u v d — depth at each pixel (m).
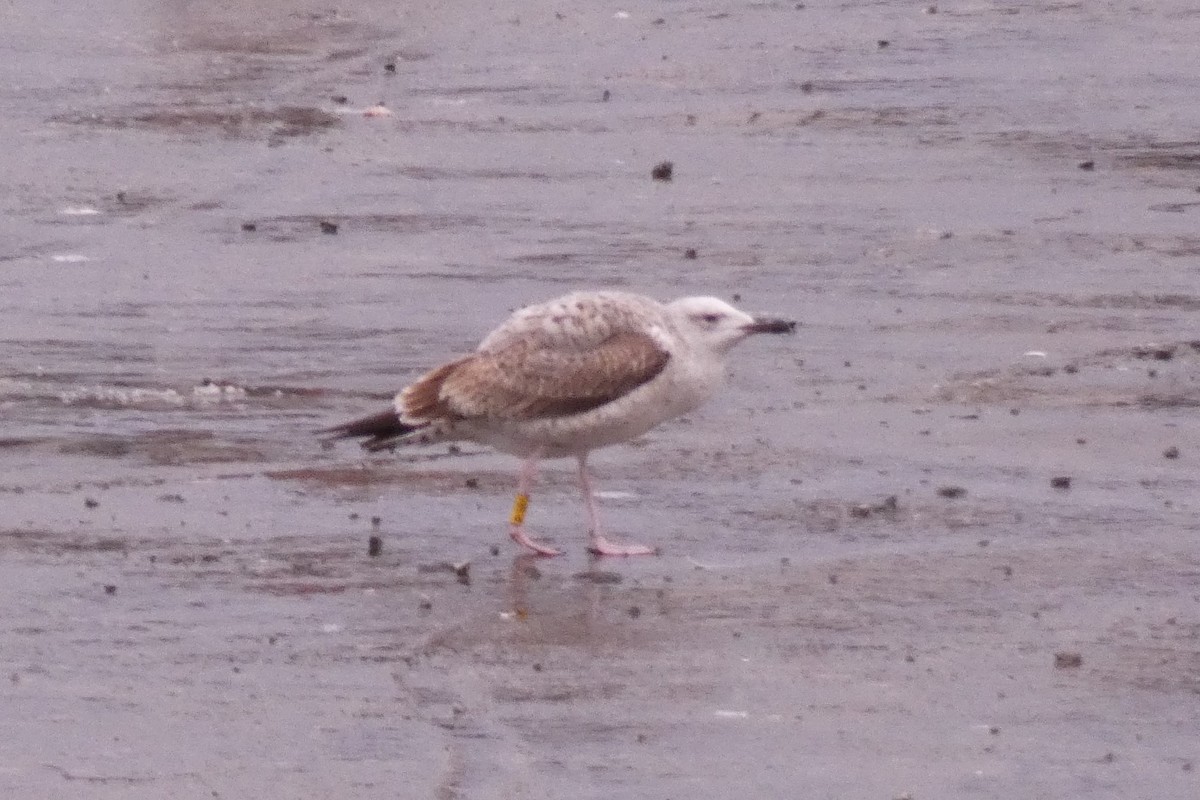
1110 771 12.39
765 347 21.64
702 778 12.27
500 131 31.69
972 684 13.57
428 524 16.58
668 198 27.86
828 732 12.88
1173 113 31.66
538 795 12.02
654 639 14.28
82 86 35.09
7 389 20.25
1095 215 26.73
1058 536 16.23
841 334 22.09
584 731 12.88
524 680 13.61
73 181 28.92
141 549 15.93
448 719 13.02
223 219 27.12
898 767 12.43
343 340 22.02
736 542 16.19
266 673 13.71
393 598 15.01
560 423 15.93
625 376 15.93
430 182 28.86
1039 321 22.44
